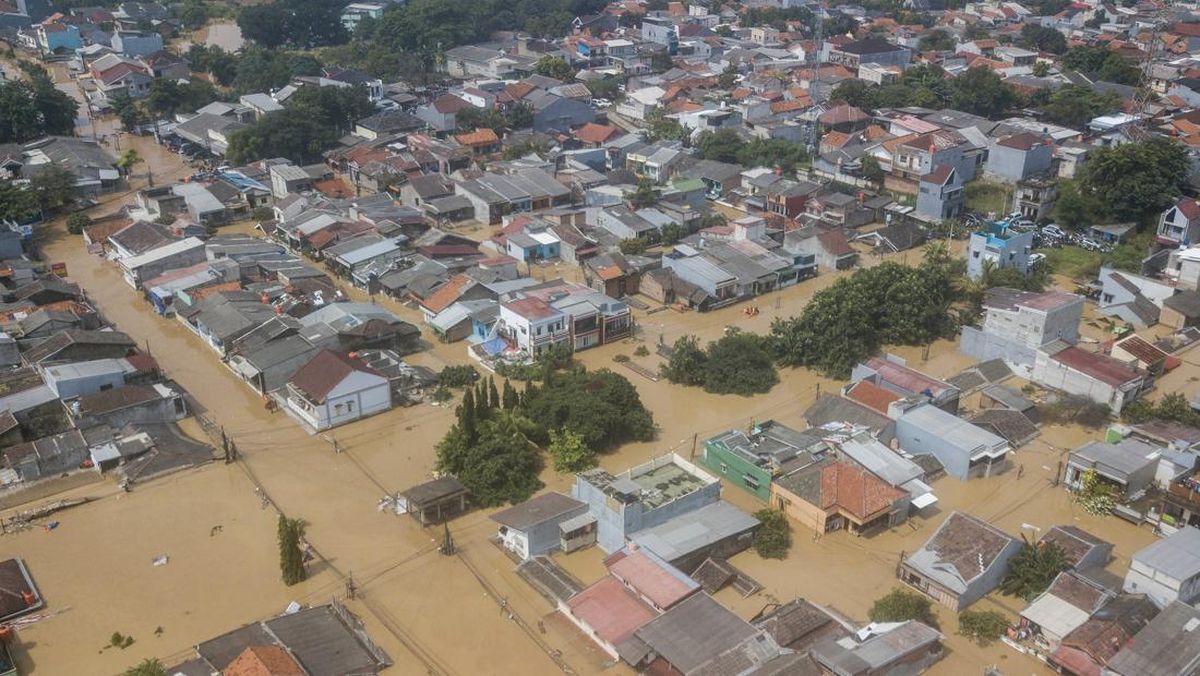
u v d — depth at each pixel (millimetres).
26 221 99188
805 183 106000
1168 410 60188
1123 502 52031
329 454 58531
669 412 64375
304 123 119500
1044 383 66438
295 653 39906
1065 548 46625
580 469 56250
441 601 45469
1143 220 93875
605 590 44062
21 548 49281
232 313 72562
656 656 40031
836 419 59500
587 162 117500
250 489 54719
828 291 73125
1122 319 78062
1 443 56312
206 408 63969
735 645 39469
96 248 93875
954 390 61562
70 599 45406
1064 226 97188
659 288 82188
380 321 70875
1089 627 40781
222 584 46594
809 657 38719
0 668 40062
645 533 47906
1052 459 58031
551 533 48375
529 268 88625
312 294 78250
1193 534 44875
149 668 38781
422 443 59906
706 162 114500
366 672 40156
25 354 65375
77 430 57656
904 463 54125
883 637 40344
